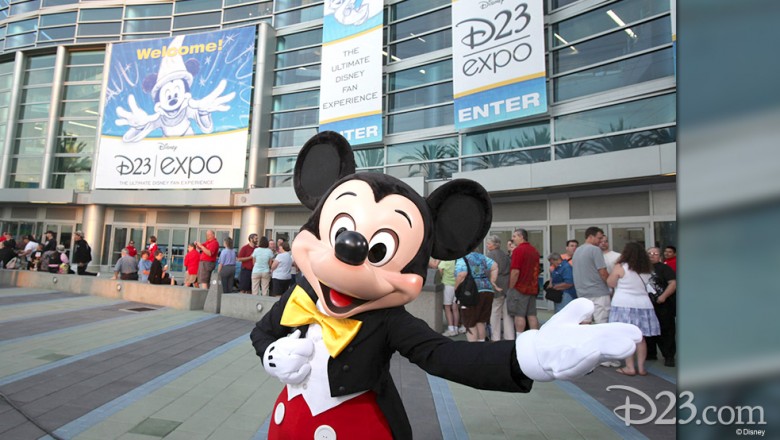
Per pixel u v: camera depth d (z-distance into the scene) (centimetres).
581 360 96
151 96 1844
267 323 178
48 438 286
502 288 620
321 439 142
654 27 1060
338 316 145
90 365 456
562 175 1060
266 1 1886
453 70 1321
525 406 383
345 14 1572
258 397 383
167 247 1842
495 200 1245
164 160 1794
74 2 2109
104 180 1845
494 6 1225
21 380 397
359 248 132
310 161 205
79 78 2036
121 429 305
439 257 178
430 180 1406
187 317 791
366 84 1504
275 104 1797
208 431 309
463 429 329
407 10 1555
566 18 1190
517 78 1177
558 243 1152
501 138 1280
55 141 1986
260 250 877
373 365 147
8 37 2212
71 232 1927
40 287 1130
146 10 2041
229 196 1691
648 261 478
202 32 1864
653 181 1005
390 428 149
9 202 1947
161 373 442
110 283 1018
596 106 1115
